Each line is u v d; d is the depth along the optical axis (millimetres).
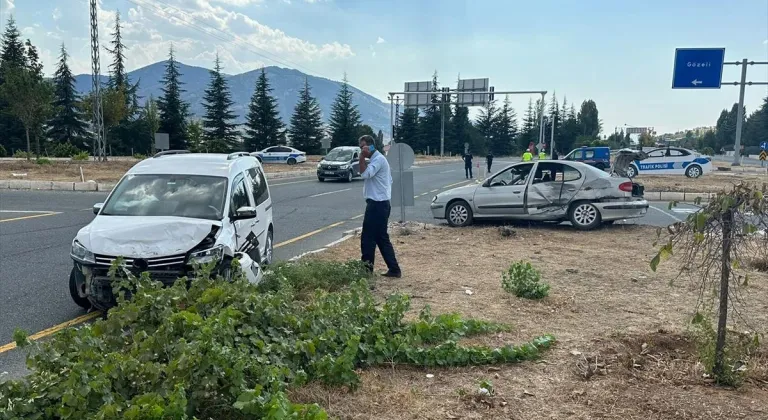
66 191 21891
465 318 6086
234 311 4219
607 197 12977
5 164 31859
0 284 7766
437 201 13945
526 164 13523
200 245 6215
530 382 4453
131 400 3283
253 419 3447
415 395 4172
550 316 6254
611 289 7539
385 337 4961
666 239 11734
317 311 4883
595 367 4695
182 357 3467
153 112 71188
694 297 7105
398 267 8195
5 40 65625
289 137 83438
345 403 3994
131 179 7551
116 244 6129
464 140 102688
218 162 8008
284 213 16812
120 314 4184
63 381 3328
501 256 9898
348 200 20672
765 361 4891
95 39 36531
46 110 35281
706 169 34438
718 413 3924
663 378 4551
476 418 3838
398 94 43031
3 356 5172
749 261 8305
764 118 97625
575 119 123250
